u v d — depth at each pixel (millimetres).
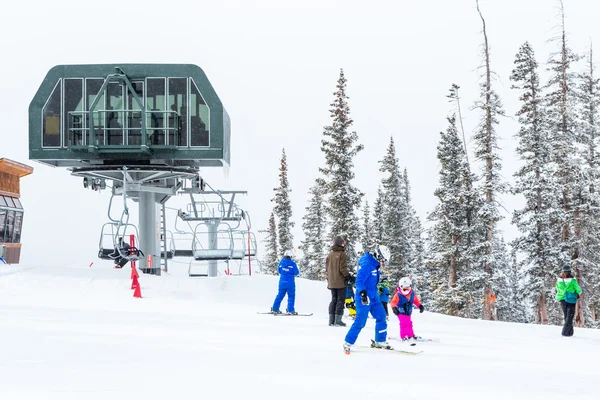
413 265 60125
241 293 25719
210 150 30047
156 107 30016
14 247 34156
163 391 7004
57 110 30047
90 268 27141
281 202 68000
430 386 8117
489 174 43531
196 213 39781
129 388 7105
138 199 35562
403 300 14352
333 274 16281
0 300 20156
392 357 10883
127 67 29953
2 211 32656
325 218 68188
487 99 43656
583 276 44375
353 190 49281
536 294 44594
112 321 14922
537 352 13219
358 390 7621
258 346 11531
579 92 44625
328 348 11680
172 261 37156
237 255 34812
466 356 11789
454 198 47719
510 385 8516
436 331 17781
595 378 9547
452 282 48469
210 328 14461
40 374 7801
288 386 7664
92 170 30672
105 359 9188
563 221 44000
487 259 44562
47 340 11086
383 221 59469
